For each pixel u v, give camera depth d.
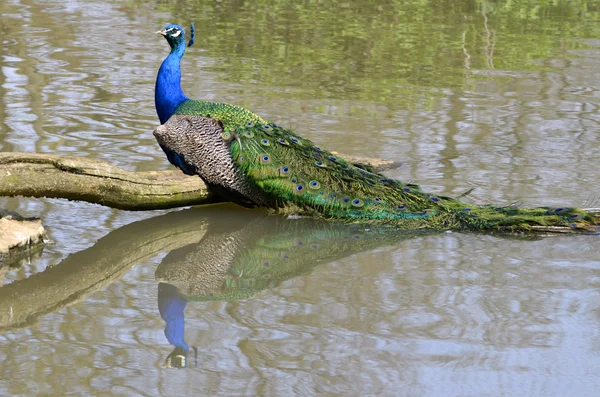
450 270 13.90
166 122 17.12
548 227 15.55
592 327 11.78
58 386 10.23
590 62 28.55
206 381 10.37
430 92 25.06
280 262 14.61
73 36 30.83
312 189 16.62
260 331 11.83
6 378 10.41
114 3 36.91
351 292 13.13
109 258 14.73
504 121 22.36
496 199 16.98
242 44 30.50
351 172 16.91
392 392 10.12
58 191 15.28
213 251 15.17
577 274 13.62
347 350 11.18
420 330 11.76
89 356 11.05
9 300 12.93
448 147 20.30
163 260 14.76
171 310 12.59
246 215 16.95
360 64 28.19
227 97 23.81
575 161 19.27
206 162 16.70
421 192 16.73
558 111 23.27
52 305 12.78
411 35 32.44
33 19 33.28
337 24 34.16
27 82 24.83
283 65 27.83
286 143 17.02
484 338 11.48
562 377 10.48
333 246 15.34
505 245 15.04
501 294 12.85
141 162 18.69
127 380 10.38
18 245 14.59
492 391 10.15
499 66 28.09
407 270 13.95
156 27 32.81
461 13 36.56
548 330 11.71
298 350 11.20
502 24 34.47
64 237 15.52
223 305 12.77
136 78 25.81
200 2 37.78
